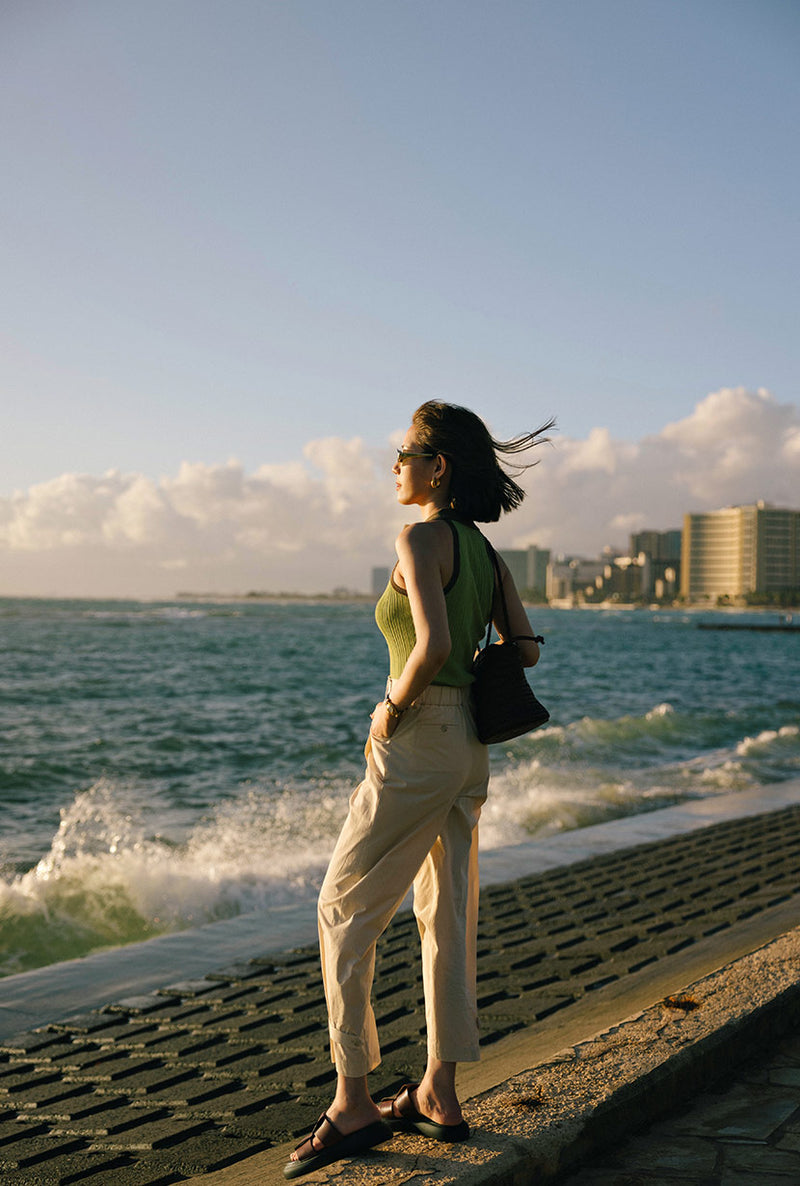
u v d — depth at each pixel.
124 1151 3.30
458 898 2.56
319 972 5.92
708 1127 2.73
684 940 5.98
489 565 2.63
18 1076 4.34
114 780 15.85
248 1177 2.75
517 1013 4.61
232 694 33.28
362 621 136.62
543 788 14.28
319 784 15.46
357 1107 2.47
